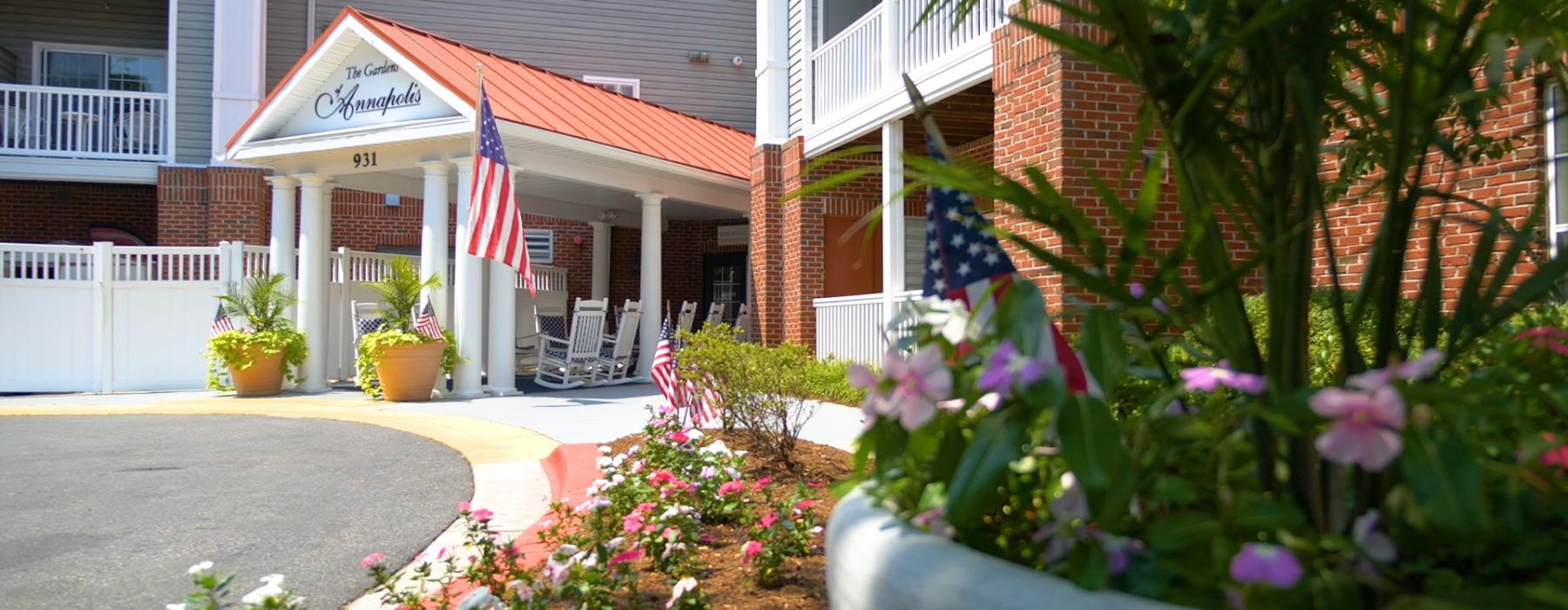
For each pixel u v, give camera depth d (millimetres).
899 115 11648
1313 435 1670
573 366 15336
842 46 13188
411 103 13180
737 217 21938
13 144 18562
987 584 1442
